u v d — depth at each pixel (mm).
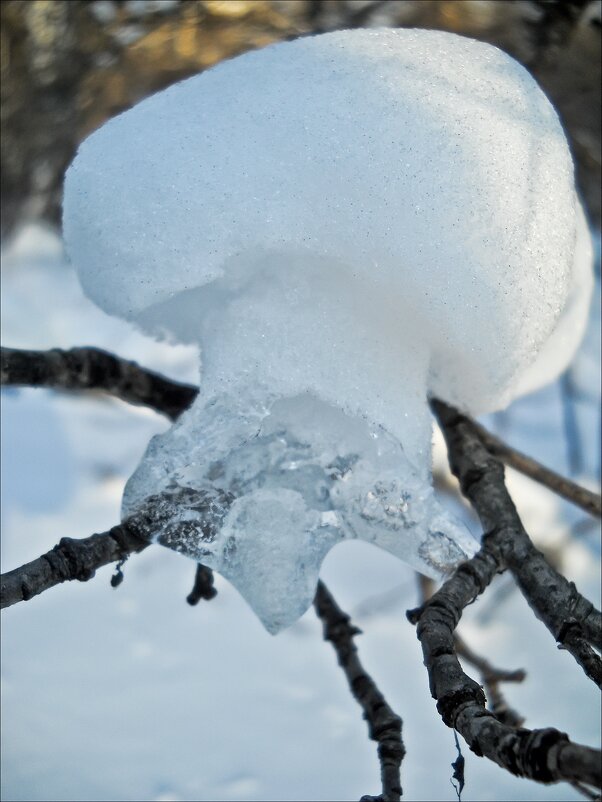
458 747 428
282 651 708
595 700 681
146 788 603
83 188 446
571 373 850
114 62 941
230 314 452
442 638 426
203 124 442
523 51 784
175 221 434
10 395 948
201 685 673
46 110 970
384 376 455
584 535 799
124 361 577
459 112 448
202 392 450
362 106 441
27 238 1106
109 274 446
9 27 906
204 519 458
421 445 465
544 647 729
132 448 927
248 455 461
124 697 660
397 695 679
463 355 460
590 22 730
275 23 882
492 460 530
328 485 465
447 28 815
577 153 826
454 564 466
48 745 621
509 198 446
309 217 432
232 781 609
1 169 1012
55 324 1033
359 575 806
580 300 544
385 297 447
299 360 446
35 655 686
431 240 435
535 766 348
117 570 458
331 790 606
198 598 533
